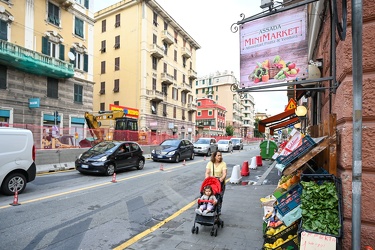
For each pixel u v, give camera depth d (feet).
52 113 74.79
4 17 62.75
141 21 117.29
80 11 85.10
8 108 63.77
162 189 27.78
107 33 127.95
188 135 158.61
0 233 14.70
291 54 13.35
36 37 70.74
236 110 285.84
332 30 11.73
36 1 70.90
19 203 20.52
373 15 8.71
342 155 9.44
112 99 123.85
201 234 14.75
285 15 13.50
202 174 39.06
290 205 11.09
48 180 30.94
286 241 10.96
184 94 156.66
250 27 14.57
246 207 20.13
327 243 9.04
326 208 9.43
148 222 17.20
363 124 8.69
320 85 19.83
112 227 16.10
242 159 64.80
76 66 83.87
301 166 11.74
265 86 13.60
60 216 17.89
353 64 6.95
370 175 8.48
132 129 73.20
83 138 53.93
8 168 22.54
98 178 33.17
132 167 41.37
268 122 37.63
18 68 66.08
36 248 12.96
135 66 117.80
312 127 18.24
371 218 8.36
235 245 13.20
